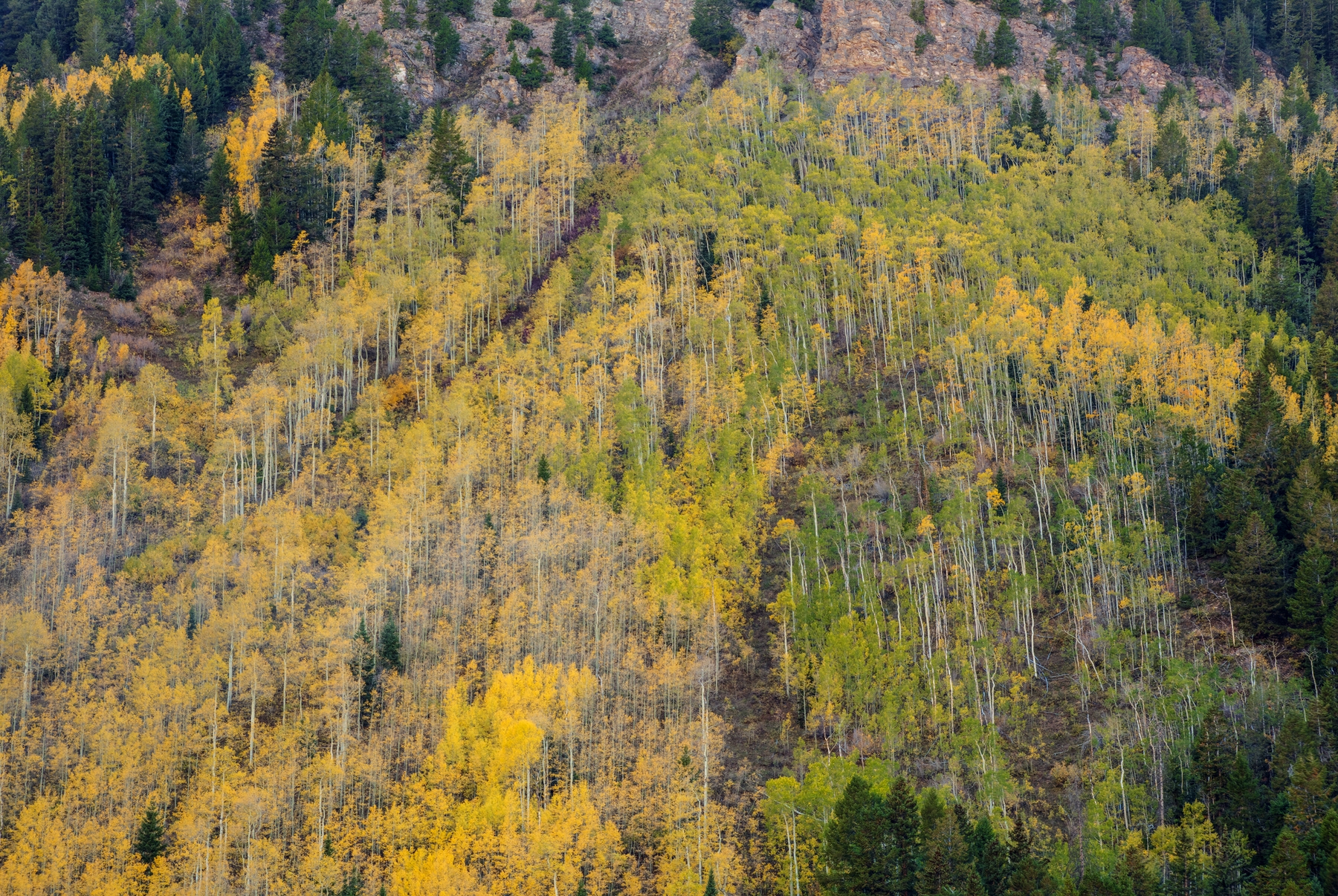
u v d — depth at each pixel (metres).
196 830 80.12
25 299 135.38
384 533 106.62
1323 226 153.75
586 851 80.25
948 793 78.25
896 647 91.94
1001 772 78.94
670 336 139.25
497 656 97.44
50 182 159.00
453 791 84.88
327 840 82.44
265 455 121.62
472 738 87.31
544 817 81.75
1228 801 74.44
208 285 150.50
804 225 146.38
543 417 121.12
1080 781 82.00
